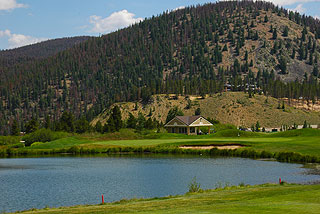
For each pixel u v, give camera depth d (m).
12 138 140.62
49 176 53.88
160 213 21.75
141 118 183.75
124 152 90.81
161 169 58.22
